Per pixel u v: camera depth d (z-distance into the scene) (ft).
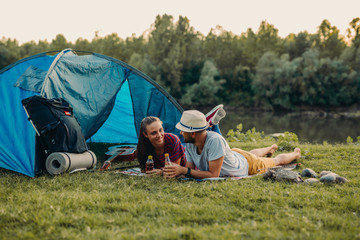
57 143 15.10
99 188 12.77
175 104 20.71
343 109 156.97
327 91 157.58
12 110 16.55
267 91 162.50
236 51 217.36
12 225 9.29
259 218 9.75
